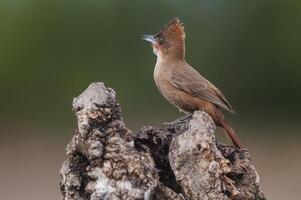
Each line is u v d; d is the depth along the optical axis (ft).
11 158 71.46
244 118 87.15
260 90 86.99
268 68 85.56
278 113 87.61
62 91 83.82
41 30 83.71
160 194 22.88
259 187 23.86
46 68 83.92
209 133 23.11
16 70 83.41
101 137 22.85
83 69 84.12
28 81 83.66
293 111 88.07
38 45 83.66
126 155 22.54
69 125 83.05
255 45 84.69
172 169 23.20
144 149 23.53
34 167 67.87
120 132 23.06
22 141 77.92
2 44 82.94
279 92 87.20
